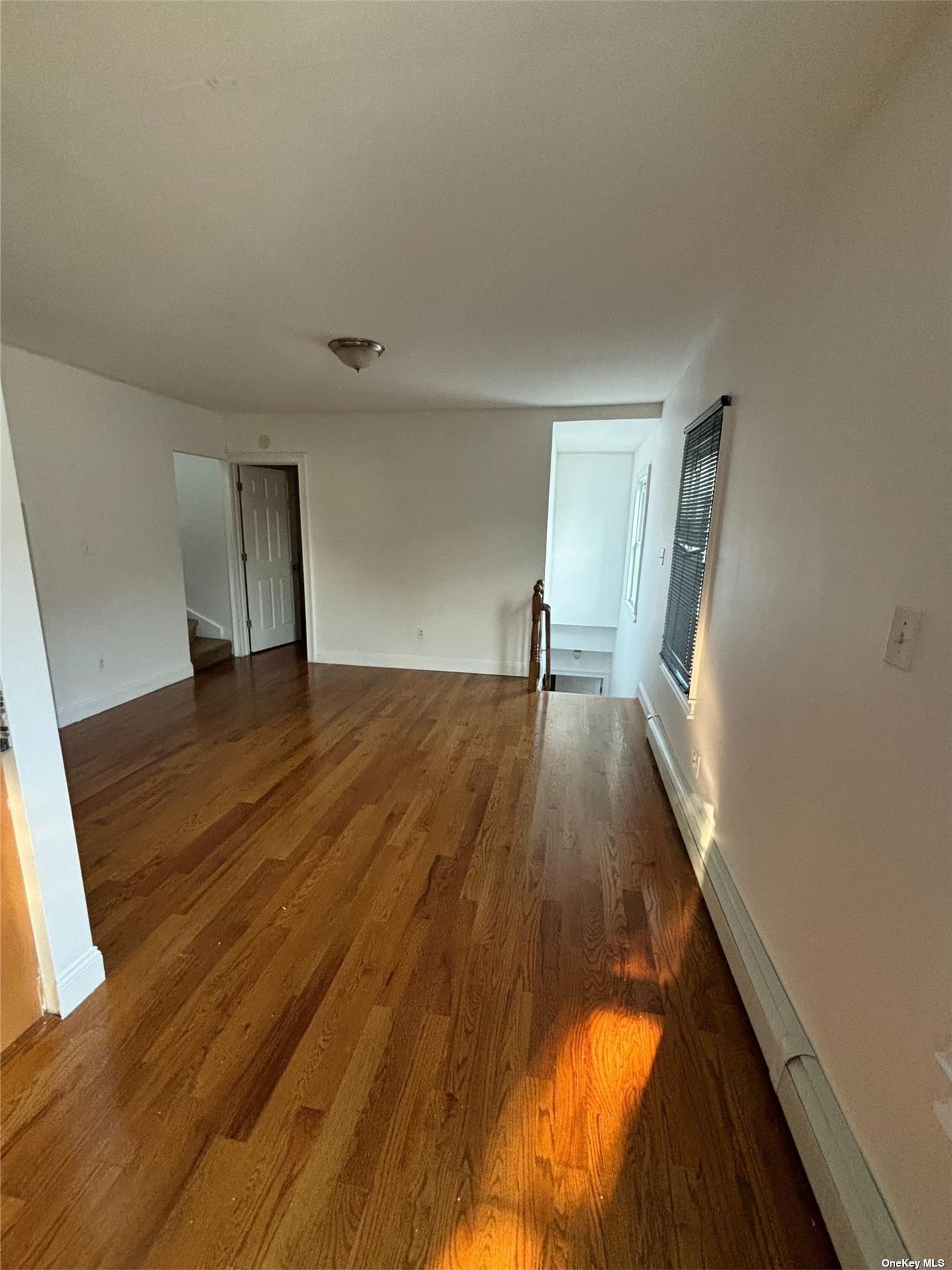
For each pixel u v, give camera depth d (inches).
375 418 204.8
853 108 50.9
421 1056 58.9
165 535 186.7
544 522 200.8
